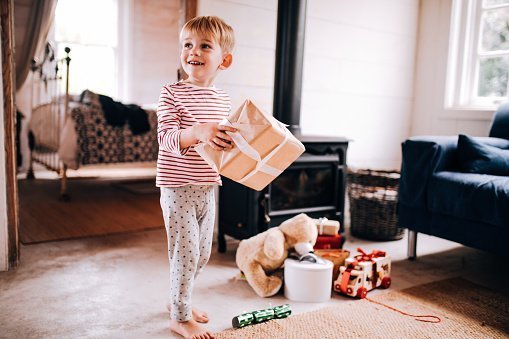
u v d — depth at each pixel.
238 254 1.98
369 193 2.74
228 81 2.66
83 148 3.44
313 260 1.88
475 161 2.26
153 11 5.66
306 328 1.58
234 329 1.56
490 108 3.20
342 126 3.25
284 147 1.17
